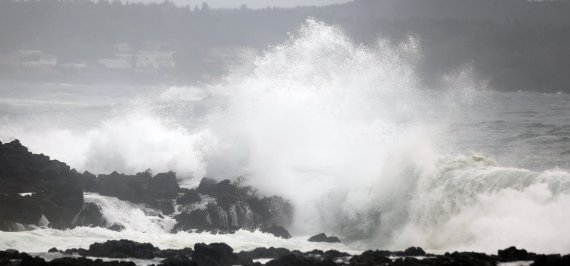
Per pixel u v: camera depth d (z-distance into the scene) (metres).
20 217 94.62
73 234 93.81
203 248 75.56
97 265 71.25
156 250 81.31
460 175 102.31
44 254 79.19
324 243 98.06
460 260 72.69
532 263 72.25
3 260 71.81
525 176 94.62
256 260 79.12
